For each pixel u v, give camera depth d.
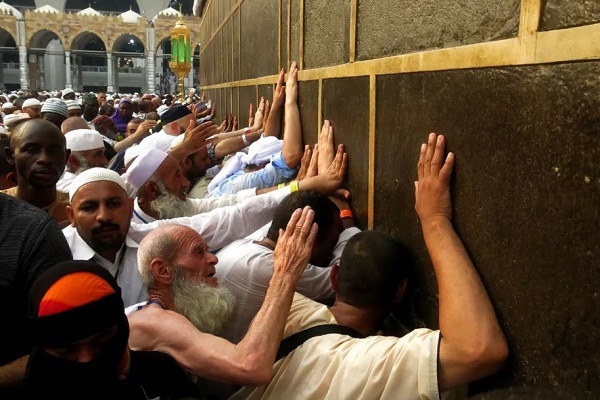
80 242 2.24
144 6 44.62
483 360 1.35
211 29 10.50
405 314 1.98
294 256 1.70
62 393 1.21
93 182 2.18
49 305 1.17
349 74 2.49
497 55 1.37
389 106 2.07
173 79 43.12
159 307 1.71
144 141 4.44
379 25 2.17
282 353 1.62
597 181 1.06
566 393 1.16
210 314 1.77
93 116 10.35
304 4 3.25
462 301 1.42
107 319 1.21
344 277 1.78
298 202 2.12
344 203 2.58
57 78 42.53
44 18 38.03
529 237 1.27
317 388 1.53
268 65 4.41
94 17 38.75
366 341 1.54
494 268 1.41
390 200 2.08
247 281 2.00
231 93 6.91
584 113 1.09
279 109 3.86
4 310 1.59
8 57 43.97
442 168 1.61
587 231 1.09
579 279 1.12
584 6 1.10
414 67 1.83
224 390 1.85
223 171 3.94
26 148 2.58
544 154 1.21
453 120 1.60
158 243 1.79
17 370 1.54
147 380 1.47
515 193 1.32
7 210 1.65
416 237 1.87
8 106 10.91
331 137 2.78
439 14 1.69
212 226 2.59
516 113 1.31
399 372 1.42
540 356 1.24
